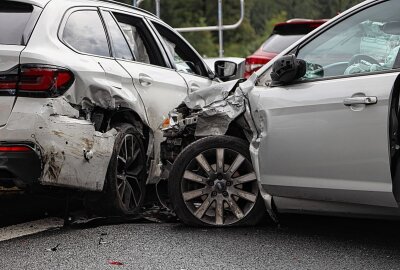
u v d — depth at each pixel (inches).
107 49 263.0
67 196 239.3
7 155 211.8
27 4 238.5
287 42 450.9
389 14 209.5
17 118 214.1
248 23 3075.8
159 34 307.6
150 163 273.9
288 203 218.4
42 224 249.6
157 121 275.7
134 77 266.2
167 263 196.2
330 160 202.2
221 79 343.6
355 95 198.2
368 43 209.6
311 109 207.6
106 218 253.4
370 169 193.9
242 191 236.7
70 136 222.7
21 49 221.1
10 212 271.4
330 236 228.1
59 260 199.3
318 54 220.7
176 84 297.1
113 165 243.6
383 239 224.8
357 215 205.0
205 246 214.1
